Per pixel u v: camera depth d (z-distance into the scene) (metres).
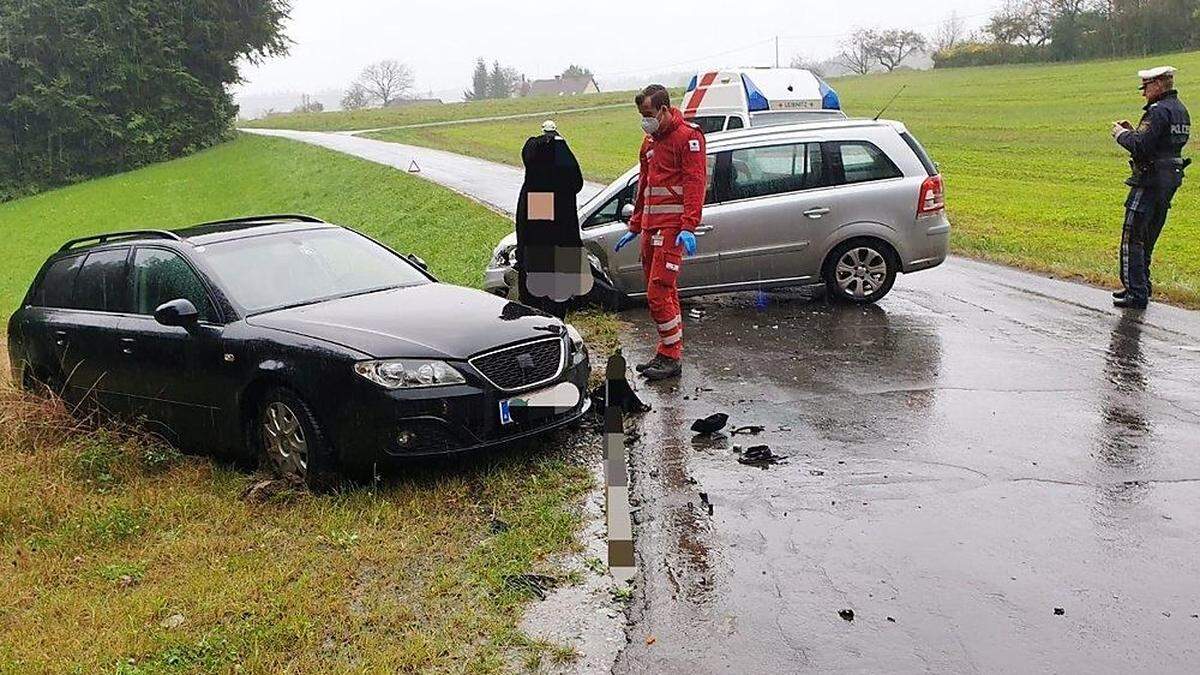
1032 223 16.66
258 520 5.36
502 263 10.17
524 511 5.12
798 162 9.59
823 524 4.85
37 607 4.48
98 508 5.61
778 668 3.69
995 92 51.50
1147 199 9.09
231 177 40.28
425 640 3.94
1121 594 4.11
